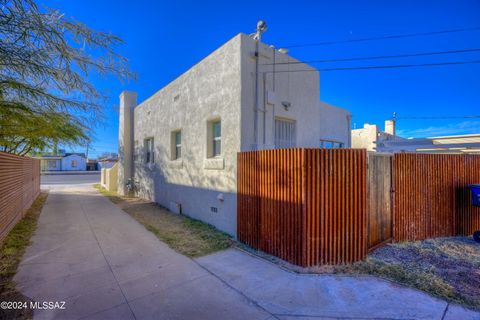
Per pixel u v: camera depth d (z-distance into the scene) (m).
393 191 5.32
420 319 2.82
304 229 4.12
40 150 10.57
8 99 5.13
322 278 3.78
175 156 9.77
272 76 6.71
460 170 6.12
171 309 3.01
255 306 3.08
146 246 5.31
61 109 5.77
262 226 4.99
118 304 3.11
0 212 5.12
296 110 7.37
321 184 4.20
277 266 4.25
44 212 9.07
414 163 5.57
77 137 9.31
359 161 4.37
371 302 3.15
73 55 3.99
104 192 15.85
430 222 5.72
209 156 7.25
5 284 3.61
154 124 11.42
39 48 3.64
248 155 5.45
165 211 9.30
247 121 6.05
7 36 3.37
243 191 5.59
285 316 2.88
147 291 3.44
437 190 5.83
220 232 6.32
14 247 5.17
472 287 3.51
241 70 5.97
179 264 4.37
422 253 4.77
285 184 4.46
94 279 3.79
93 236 6.05
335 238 4.23
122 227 6.90
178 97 9.04
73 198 12.92
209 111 7.09
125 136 14.48
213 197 6.89
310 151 4.18
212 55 6.98
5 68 3.87
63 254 4.84
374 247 4.79
